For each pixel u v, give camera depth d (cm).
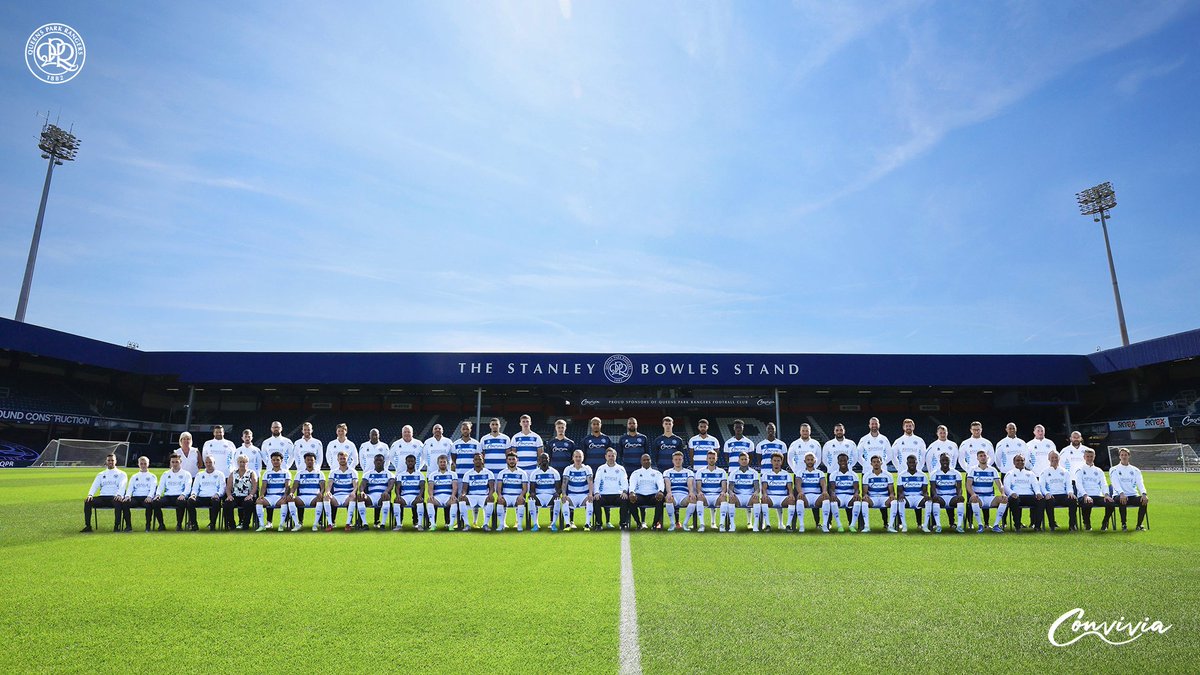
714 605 580
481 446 1259
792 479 1173
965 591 632
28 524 1173
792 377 4606
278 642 476
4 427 4041
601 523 1184
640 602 590
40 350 3953
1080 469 1170
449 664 431
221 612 554
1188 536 1037
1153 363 4178
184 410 5181
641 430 5028
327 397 5319
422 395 5322
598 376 4616
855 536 1063
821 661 435
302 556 837
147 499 1115
